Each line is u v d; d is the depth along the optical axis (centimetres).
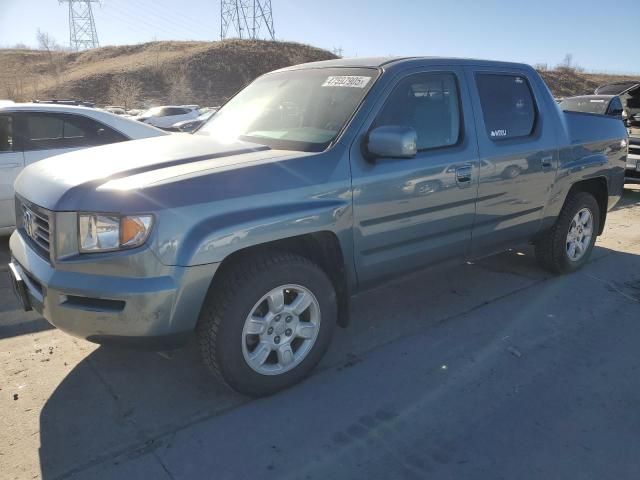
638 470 253
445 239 377
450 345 371
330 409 298
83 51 7238
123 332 264
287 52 6462
